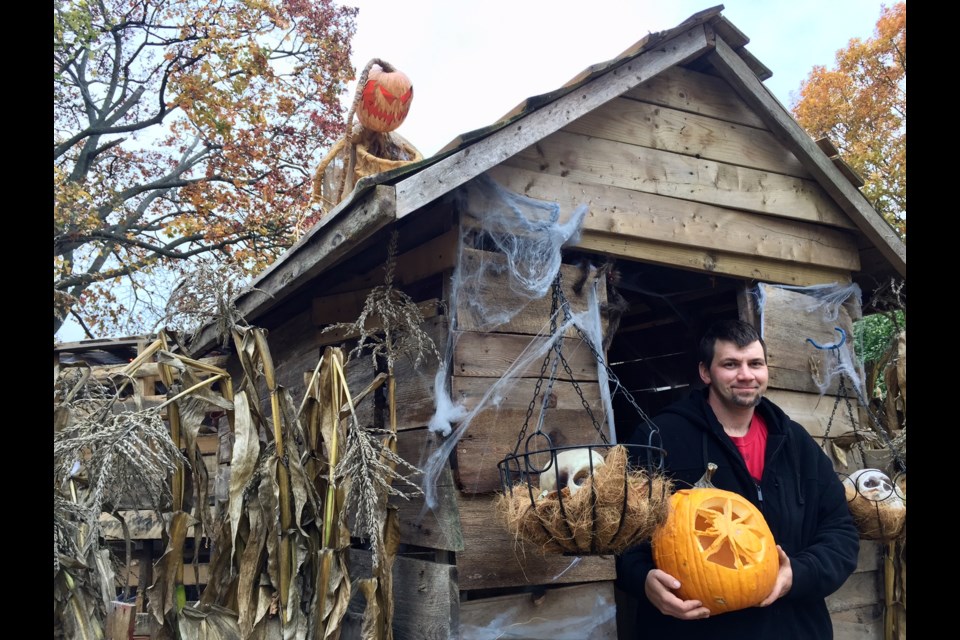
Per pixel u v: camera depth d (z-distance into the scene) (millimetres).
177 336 2930
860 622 3990
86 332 12609
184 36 13398
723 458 2967
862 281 4793
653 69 3455
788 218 4117
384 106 3930
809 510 2973
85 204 12523
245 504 2633
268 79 13680
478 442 2840
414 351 3078
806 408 4074
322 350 3930
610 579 3045
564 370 3113
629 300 4992
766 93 3924
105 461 2260
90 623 2359
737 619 2660
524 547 2873
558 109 3107
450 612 2650
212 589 2623
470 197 2990
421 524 2949
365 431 2781
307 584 2658
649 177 3557
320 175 4477
